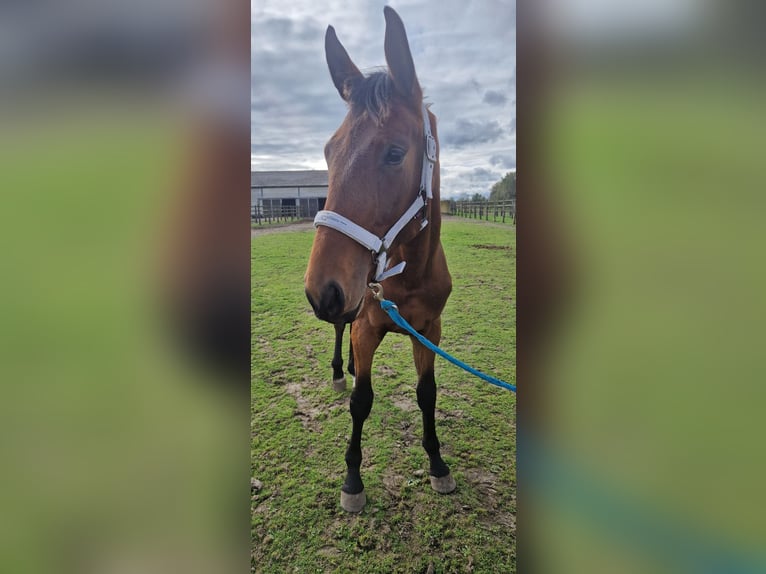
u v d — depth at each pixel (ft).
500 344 9.28
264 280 12.62
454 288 10.92
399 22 4.23
